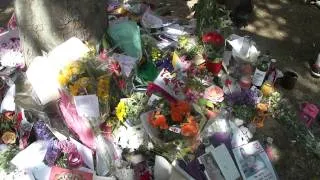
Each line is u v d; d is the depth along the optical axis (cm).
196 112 301
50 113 291
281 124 338
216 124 310
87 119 280
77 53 297
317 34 445
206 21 368
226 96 334
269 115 342
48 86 289
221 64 346
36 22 300
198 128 293
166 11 429
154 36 367
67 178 269
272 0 482
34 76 291
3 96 322
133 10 390
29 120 298
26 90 301
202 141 299
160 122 285
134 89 317
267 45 424
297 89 377
